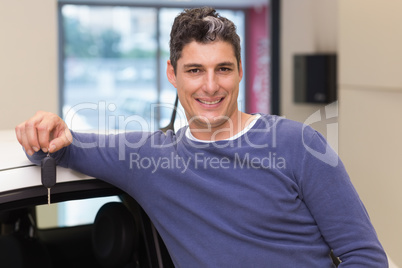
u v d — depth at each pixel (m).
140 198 1.63
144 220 1.70
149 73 11.38
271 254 1.53
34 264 2.05
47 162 1.47
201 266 1.56
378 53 3.74
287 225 1.54
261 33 11.35
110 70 11.26
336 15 7.77
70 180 1.59
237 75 1.56
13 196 1.49
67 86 11.11
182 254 1.60
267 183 1.53
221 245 1.54
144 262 1.71
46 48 3.59
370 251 1.50
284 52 9.04
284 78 9.03
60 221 2.26
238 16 11.59
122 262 1.74
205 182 1.55
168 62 1.67
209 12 1.57
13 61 3.51
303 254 1.54
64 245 2.16
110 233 1.77
